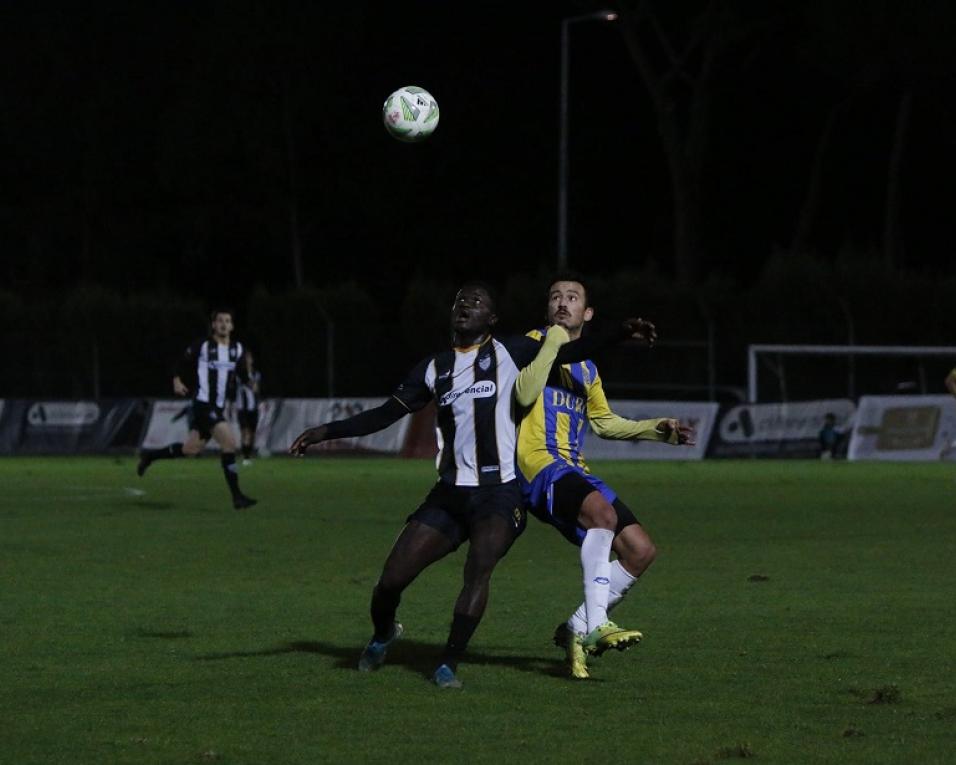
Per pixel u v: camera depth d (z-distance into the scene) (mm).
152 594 32938
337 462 99875
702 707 21094
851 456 103812
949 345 119938
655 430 24828
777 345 116250
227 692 22141
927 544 44094
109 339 120500
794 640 26672
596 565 23000
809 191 166000
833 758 18156
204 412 56469
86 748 18656
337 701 21484
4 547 42969
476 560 22500
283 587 34188
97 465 94625
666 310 117750
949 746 18750
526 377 22672
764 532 48000
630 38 152250
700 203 159125
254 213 175500
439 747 18719
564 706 21156
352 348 119375
